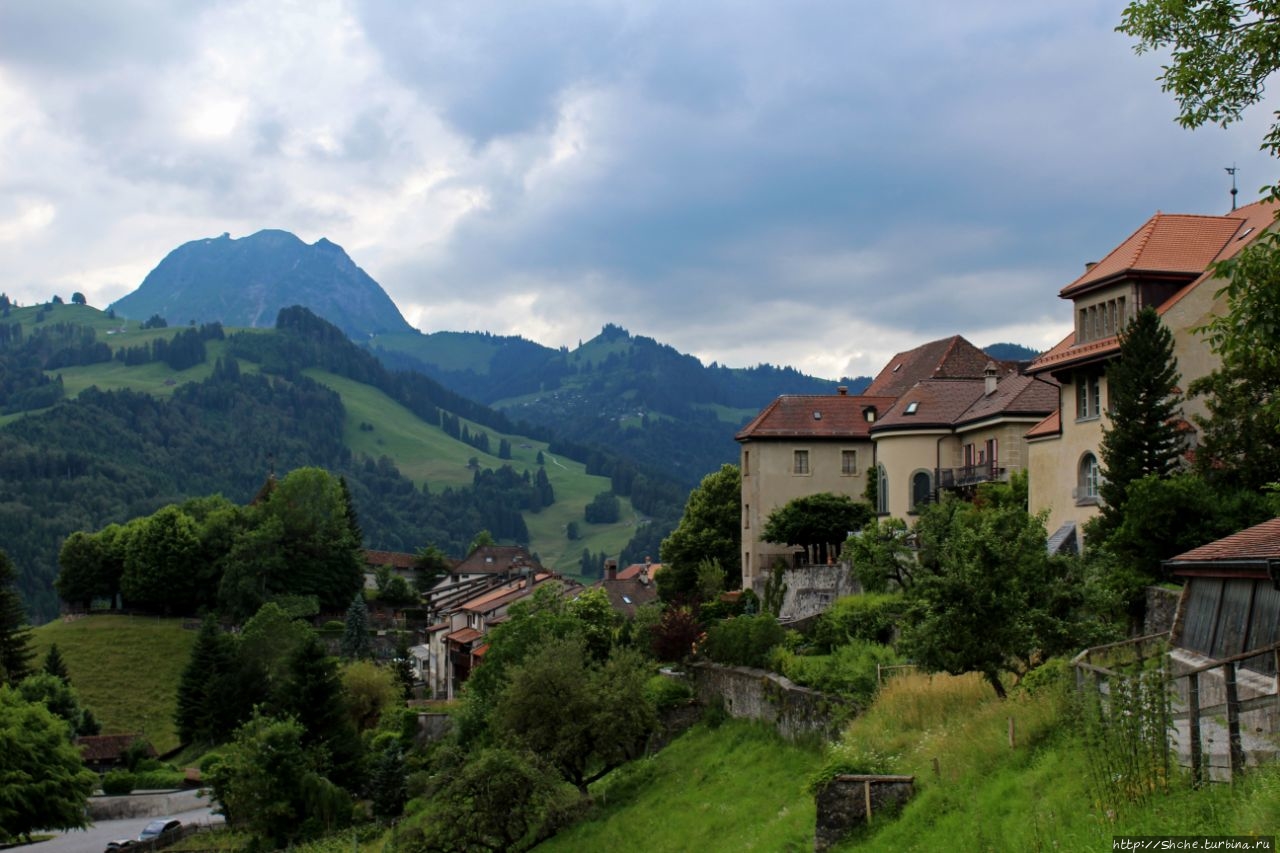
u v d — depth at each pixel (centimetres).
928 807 2300
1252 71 2119
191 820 7144
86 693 11044
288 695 6881
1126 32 2205
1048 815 1969
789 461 7531
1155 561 3203
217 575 13388
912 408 6400
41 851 6469
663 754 4691
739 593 7050
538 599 6694
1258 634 2269
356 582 14000
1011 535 2836
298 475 13762
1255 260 2048
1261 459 3391
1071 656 2716
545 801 4325
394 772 6300
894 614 4112
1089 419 4353
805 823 2825
